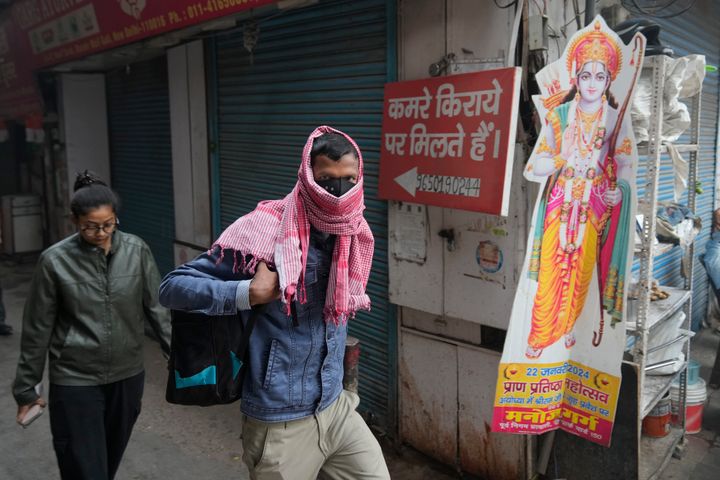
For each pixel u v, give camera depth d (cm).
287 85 459
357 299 188
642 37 271
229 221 549
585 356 307
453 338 366
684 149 365
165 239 664
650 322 331
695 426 436
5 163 1129
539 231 286
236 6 435
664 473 388
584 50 282
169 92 606
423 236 361
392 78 371
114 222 282
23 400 279
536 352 301
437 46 341
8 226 991
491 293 332
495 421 302
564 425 320
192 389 189
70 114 758
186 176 596
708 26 586
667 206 374
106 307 284
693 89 334
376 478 204
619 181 286
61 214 829
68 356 279
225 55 523
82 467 280
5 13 802
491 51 316
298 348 188
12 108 906
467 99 308
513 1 301
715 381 520
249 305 170
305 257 175
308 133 446
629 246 284
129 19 557
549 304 298
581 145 291
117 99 742
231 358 188
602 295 298
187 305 176
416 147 338
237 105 518
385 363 412
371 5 381
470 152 308
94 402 285
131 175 725
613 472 322
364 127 398
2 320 655
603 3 363
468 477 372
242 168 523
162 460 398
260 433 192
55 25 684
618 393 295
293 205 177
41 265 276
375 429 424
